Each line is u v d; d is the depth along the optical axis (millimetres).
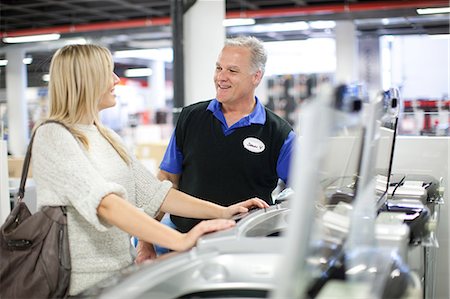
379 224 1362
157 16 10680
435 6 8859
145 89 15297
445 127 3197
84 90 1509
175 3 5590
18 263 1398
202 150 2283
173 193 1738
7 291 1398
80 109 1524
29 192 3055
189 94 5613
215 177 2271
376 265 1107
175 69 5633
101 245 1463
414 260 1517
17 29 11227
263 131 2275
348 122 999
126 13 10453
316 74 11906
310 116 775
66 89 1504
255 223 1378
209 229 1293
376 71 12055
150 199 1718
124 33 10844
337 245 1122
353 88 1011
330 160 1002
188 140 2328
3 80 11273
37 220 1395
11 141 10812
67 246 1409
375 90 1241
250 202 1757
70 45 1542
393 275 1069
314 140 777
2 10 9898
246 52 2229
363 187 1139
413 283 1100
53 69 1519
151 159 6992
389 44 12125
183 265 1061
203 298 1039
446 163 2645
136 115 12508
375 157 1293
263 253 1101
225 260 1089
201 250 1131
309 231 826
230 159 2254
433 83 12039
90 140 1518
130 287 960
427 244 1501
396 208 1662
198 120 2322
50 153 1404
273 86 12102
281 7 9688
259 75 2305
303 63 12570
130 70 16203
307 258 849
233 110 2303
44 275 1380
